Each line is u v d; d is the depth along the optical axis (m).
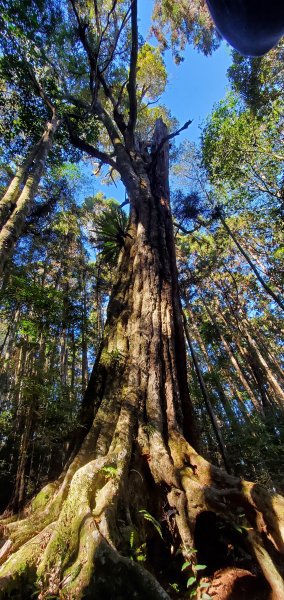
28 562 1.86
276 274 14.81
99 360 4.02
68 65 9.04
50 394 6.59
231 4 0.94
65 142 10.34
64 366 11.70
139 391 3.38
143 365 3.67
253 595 1.94
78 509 2.03
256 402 12.72
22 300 8.00
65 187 13.87
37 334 8.32
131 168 7.75
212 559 2.29
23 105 8.84
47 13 6.97
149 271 5.09
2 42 7.27
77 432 3.33
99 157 8.94
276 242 14.65
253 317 17.59
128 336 4.17
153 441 2.87
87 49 7.47
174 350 4.09
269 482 6.95
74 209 15.89
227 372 16.25
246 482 2.36
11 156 9.94
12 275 8.37
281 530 1.96
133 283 5.05
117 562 1.65
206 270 14.75
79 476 2.29
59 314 8.82
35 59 7.91
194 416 3.58
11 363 9.55
